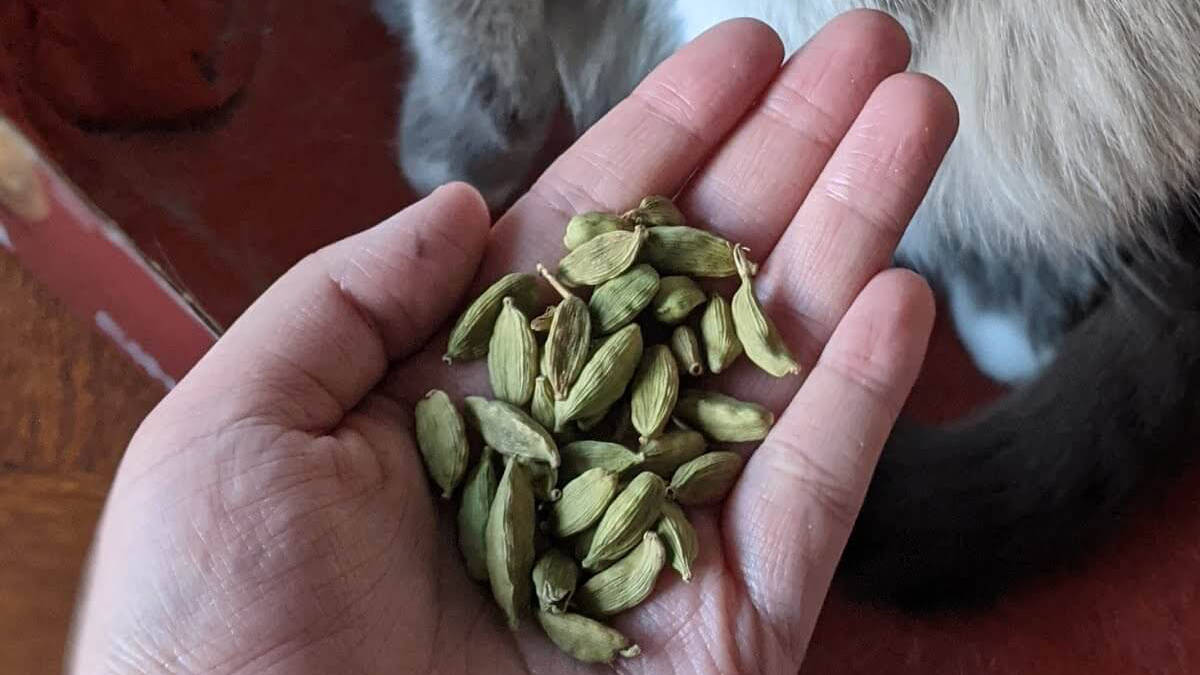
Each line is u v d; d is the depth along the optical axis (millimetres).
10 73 245
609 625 178
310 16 278
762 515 185
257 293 253
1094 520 219
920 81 202
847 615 230
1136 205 232
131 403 242
